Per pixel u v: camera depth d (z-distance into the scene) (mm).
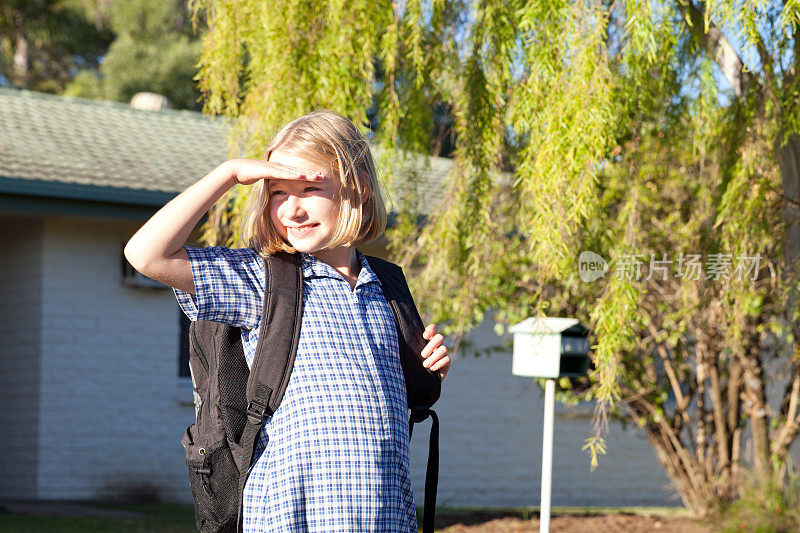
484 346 11852
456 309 6969
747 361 9305
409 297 2258
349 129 2176
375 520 1982
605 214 6492
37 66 27484
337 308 2084
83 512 8734
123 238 10125
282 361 1983
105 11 24828
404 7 5980
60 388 9695
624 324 5320
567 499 12133
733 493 9648
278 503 1938
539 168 5090
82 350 9836
